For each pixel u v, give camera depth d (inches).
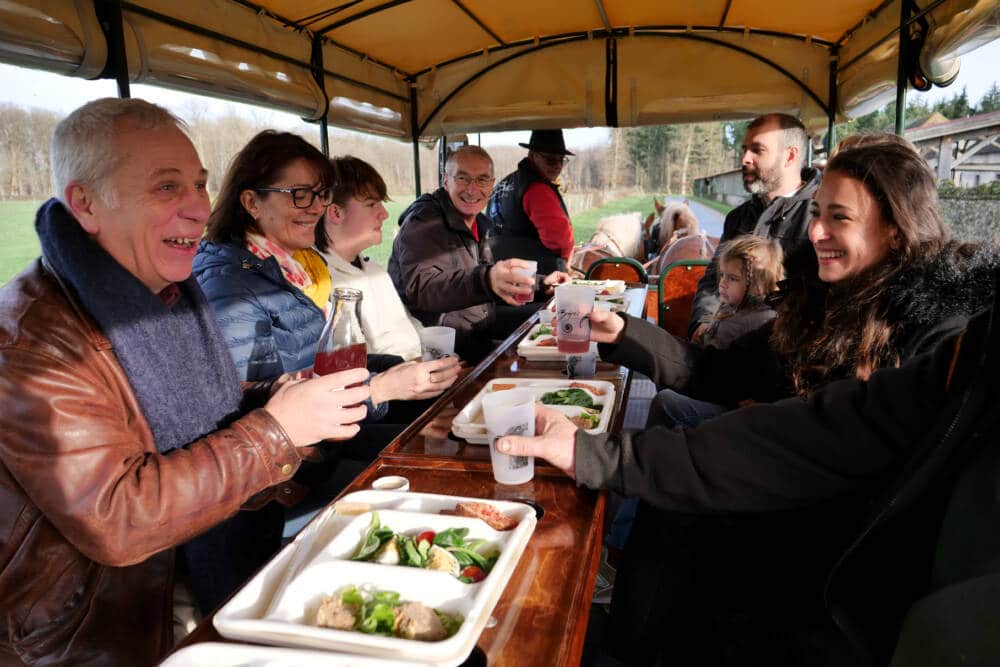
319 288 101.0
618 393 76.1
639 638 70.2
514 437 52.6
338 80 163.6
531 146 204.4
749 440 49.7
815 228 62.9
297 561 41.7
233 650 31.6
